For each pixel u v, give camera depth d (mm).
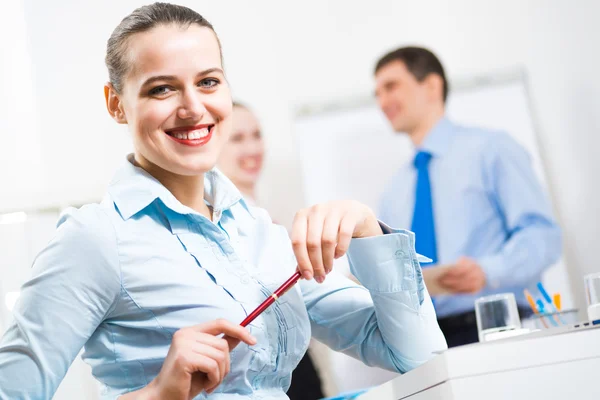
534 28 4555
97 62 4594
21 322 1198
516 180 4156
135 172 1333
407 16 4656
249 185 4434
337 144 4285
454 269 4074
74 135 4512
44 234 4332
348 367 3865
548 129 4461
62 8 4613
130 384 1246
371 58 4648
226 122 1313
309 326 1358
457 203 4145
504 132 4223
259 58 4652
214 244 1310
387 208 4215
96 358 1268
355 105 4324
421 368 1022
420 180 4203
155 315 1237
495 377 956
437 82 4289
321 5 4688
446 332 4027
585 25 4516
